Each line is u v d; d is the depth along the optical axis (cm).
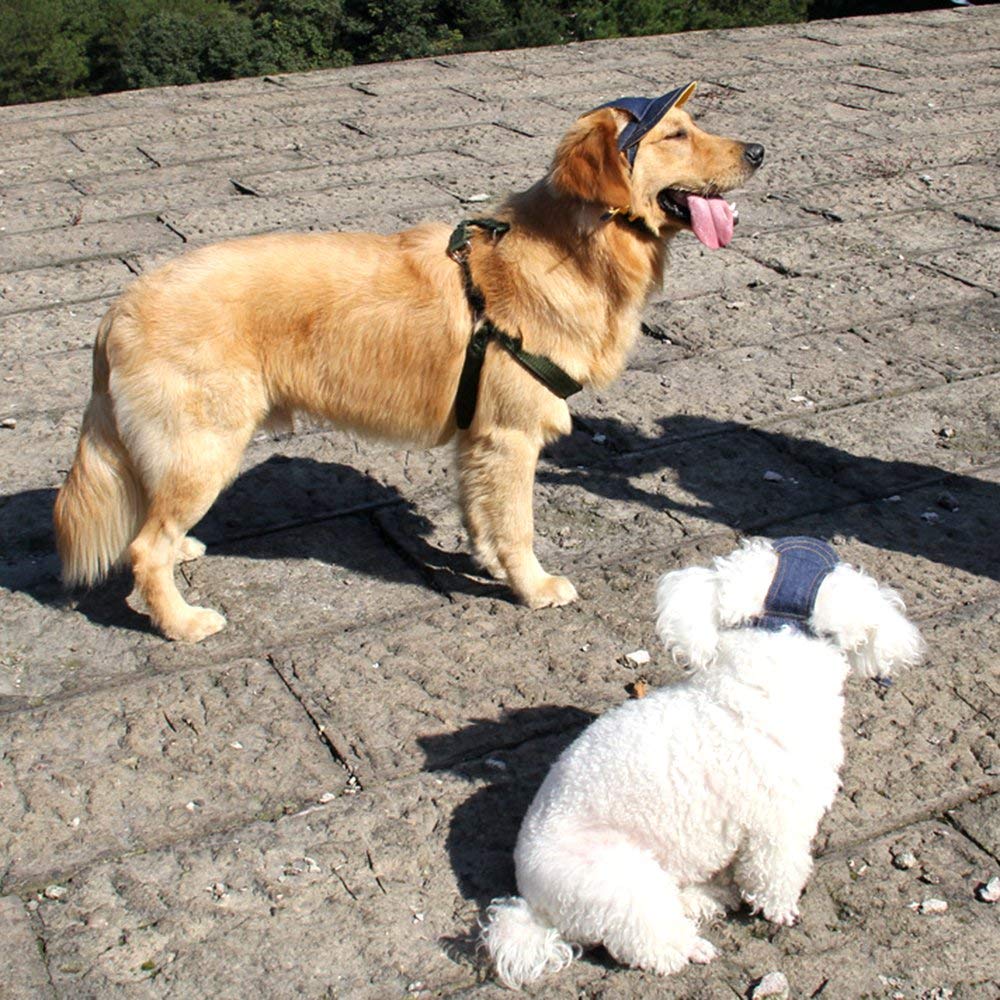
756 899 188
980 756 211
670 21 1680
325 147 453
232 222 377
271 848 200
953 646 230
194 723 219
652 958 181
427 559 253
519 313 229
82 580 244
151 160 441
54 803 206
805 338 320
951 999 182
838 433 285
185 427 225
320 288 229
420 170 422
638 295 235
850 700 220
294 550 256
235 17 2008
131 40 1834
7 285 344
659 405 296
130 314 225
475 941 189
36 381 304
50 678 228
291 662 230
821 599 184
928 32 634
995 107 491
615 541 257
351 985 185
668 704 186
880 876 196
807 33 640
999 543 254
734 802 181
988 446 280
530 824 185
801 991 183
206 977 185
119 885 196
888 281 344
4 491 269
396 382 233
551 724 218
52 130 483
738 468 276
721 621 186
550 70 568
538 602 240
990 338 317
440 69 577
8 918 192
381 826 203
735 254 359
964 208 384
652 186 233
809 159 431
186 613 235
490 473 235
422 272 231
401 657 231
